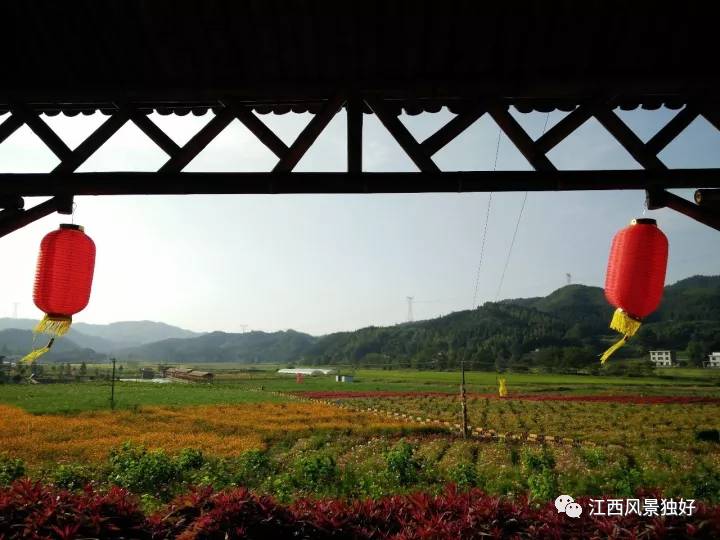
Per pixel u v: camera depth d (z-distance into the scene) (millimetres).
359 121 4027
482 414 38219
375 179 3877
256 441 23219
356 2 3684
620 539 3779
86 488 4820
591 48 3877
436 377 93438
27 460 17766
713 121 4066
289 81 4062
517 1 3656
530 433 25953
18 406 36906
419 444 23297
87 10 3799
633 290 3707
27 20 3836
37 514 4090
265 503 4445
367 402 50125
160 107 4410
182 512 4547
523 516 4348
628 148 3955
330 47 3908
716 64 3920
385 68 3994
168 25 3842
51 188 3840
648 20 3729
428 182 3859
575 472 15102
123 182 3861
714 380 75938
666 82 3910
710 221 3793
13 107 4168
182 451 16469
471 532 4070
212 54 3984
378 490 12258
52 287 3744
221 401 45781
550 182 3840
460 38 3832
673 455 19422
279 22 3795
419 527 4109
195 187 3869
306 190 3881
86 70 4113
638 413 38344
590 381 75750
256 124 4082
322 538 4270
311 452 20203
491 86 3949
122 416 32125
